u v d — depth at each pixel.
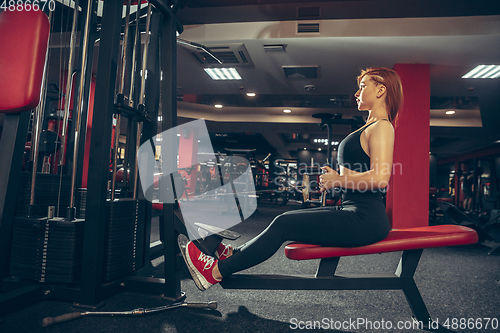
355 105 7.29
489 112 6.23
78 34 2.95
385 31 3.22
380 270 1.93
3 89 1.03
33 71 1.04
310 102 7.54
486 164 11.38
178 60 4.23
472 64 3.80
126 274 1.35
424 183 3.67
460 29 3.09
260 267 1.95
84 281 1.18
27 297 1.15
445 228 1.10
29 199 1.38
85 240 1.18
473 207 6.60
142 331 1.02
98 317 1.12
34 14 1.05
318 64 4.10
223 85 5.35
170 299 1.28
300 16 3.38
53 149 1.56
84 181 2.72
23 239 1.22
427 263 2.20
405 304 1.36
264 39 3.45
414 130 3.74
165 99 1.32
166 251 1.30
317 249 1.00
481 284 1.68
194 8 3.56
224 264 1.03
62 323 1.06
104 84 1.17
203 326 1.08
